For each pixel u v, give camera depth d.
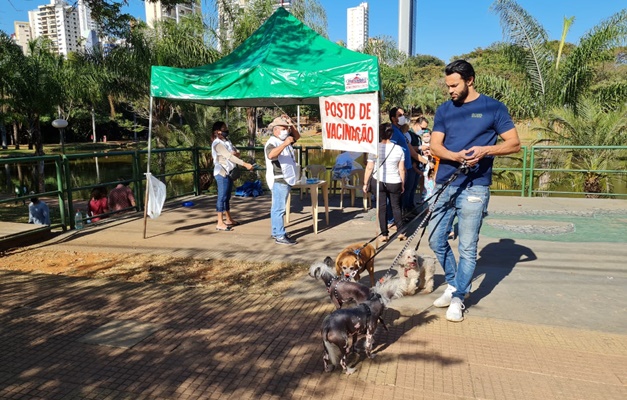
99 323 3.84
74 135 57.94
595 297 4.39
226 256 5.76
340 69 5.84
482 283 4.79
